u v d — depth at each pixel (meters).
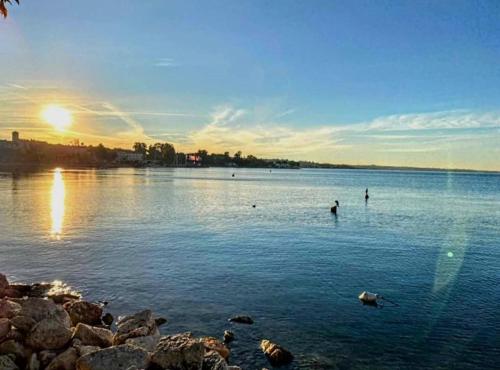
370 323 18.86
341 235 43.31
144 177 193.25
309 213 64.19
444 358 15.73
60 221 50.03
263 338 17.11
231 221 53.34
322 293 23.08
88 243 36.53
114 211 61.59
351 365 15.05
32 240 37.47
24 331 13.38
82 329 13.53
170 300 21.61
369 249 35.81
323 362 15.20
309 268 28.64
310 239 40.47
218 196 95.50
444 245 38.25
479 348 16.58
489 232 46.88
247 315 19.61
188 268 28.17
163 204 74.12
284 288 23.89
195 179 187.25
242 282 24.98
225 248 35.28
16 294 20.92
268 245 37.00
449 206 80.75
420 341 17.09
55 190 99.00
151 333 14.43
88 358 11.12
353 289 23.95
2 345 12.63
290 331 17.86
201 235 41.91
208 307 20.62
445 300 22.17
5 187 105.00
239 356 15.49
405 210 71.56
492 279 26.38
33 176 167.25
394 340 17.16
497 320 19.42
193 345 11.69
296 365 14.94
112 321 18.52
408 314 20.05
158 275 26.31
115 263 29.30
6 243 35.94
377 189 139.38
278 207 72.94
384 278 26.38
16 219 50.91
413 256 33.19
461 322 19.14
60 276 25.83
